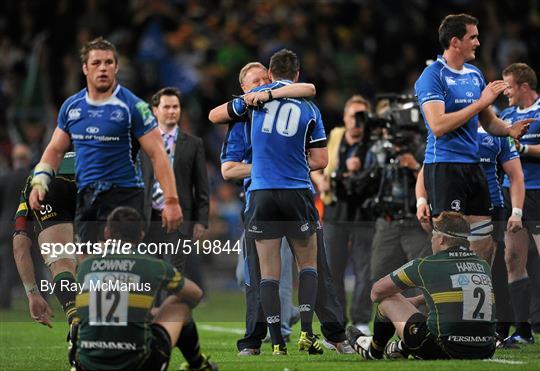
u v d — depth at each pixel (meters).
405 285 24.11
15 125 58.81
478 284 23.88
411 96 32.16
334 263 31.16
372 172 32.03
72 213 25.48
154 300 20.84
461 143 25.69
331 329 26.39
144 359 20.64
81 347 20.73
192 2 67.94
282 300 29.17
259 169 25.06
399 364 23.44
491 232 26.12
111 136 23.00
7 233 39.12
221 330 35.56
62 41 61.78
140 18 63.75
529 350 27.38
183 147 31.80
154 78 60.94
